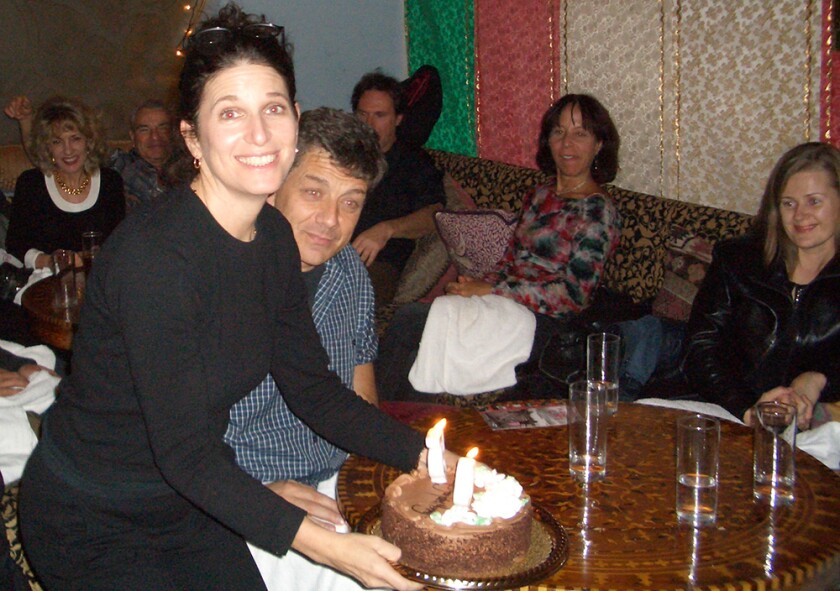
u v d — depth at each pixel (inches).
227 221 51.7
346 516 57.4
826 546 53.2
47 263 142.7
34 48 183.3
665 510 58.1
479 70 178.9
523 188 152.9
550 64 159.2
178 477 48.4
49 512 53.4
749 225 113.9
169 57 190.5
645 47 138.6
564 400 80.2
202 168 51.3
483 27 175.2
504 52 170.4
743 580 49.0
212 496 48.4
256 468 69.6
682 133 135.3
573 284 124.7
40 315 107.3
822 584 51.7
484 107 179.6
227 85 48.6
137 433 52.1
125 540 54.7
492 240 142.0
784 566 50.7
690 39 131.0
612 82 146.2
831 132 114.0
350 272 75.7
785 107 119.3
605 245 126.3
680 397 110.7
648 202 129.0
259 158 49.5
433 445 56.3
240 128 48.9
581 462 62.9
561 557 50.6
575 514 57.6
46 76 185.5
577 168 131.0
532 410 77.3
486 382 116.6
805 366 95.2
